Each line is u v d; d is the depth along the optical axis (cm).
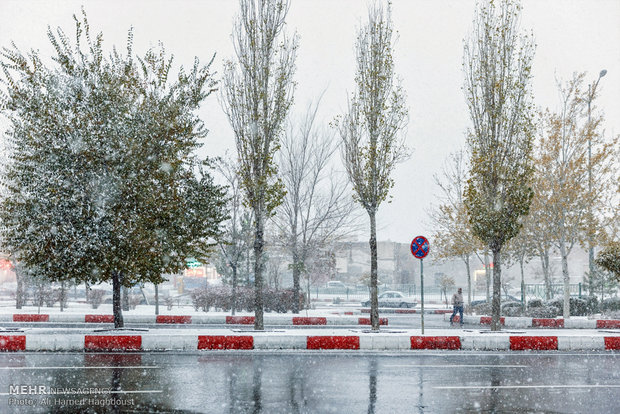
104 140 1542
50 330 1694
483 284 6000
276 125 1766
